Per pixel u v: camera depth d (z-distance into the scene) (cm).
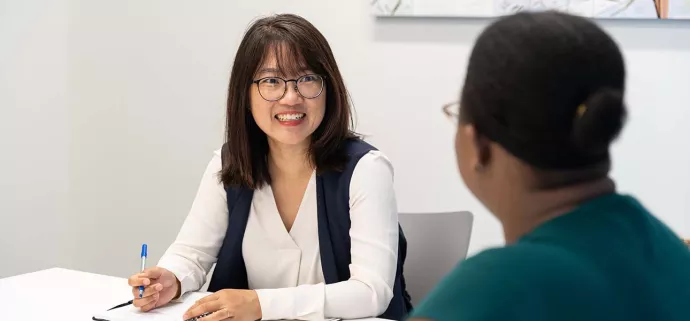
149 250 329
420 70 288
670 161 276
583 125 60
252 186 178
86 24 323
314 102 170
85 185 332
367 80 293
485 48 64
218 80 311
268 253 179
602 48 62
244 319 147
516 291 56
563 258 59
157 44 316
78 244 336
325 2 294
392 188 176
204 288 301
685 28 271
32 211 332
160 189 324
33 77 325
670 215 278
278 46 168
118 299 164
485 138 65
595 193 65
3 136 322
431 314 56
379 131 295
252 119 178
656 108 275
